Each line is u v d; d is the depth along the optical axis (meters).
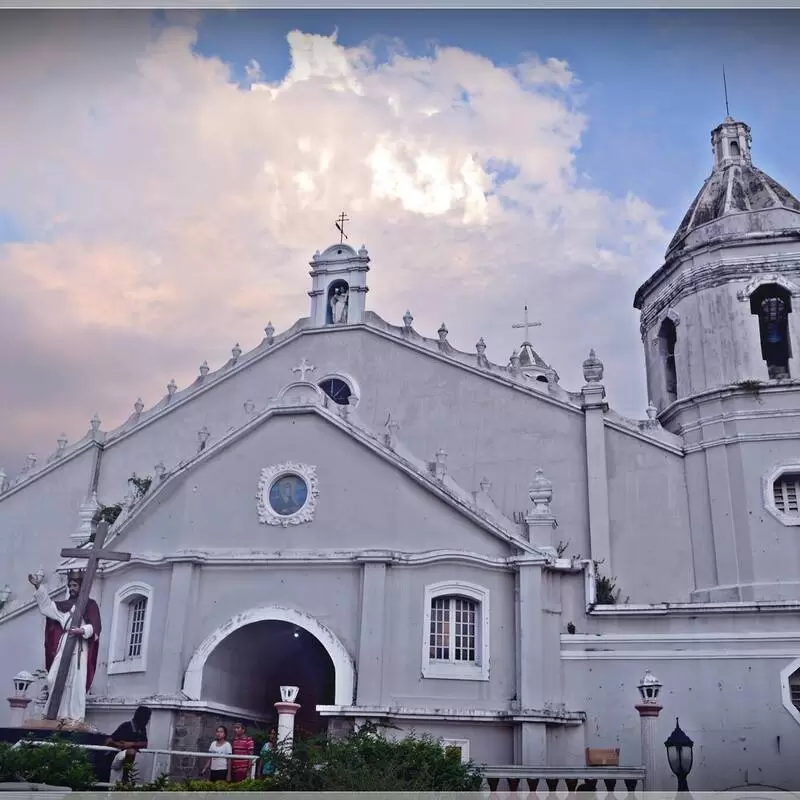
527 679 21.23
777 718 21.05
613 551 27.92
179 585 23.41
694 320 29.58
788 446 27.17
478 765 19.06
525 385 30.08
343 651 22.02
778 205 29.84
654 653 21.97
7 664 25.97
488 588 22.36
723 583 26.56
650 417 29.31
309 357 32.38
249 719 24.34
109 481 33.09
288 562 23.17
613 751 20.48
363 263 32.84
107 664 23.75
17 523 33.19
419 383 31.17
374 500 23.48
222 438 24.81
